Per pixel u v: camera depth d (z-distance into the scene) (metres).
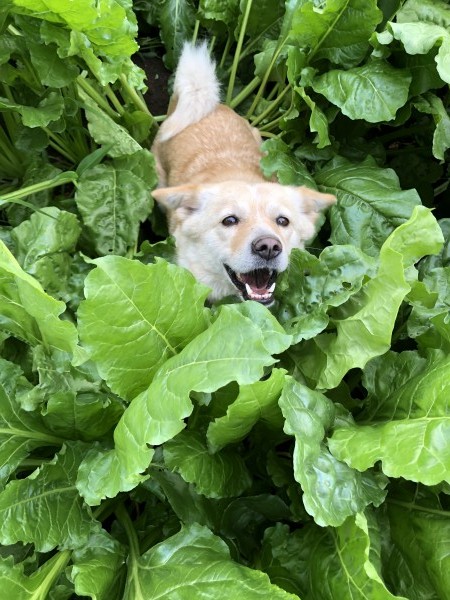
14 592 0.36
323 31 0.54
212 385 0.33
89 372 0.42
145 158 0.55
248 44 0.70
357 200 0.54
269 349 0.35
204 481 0.39
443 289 0.46
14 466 0.40
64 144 0.60
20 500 0.38
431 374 0.38
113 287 0.35
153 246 0.55
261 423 0.42
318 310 0.41
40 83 0.53
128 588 0.37
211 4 0.66
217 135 0.67
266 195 0.56
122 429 0.36
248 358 0.33
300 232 0.58
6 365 0.41
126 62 0.52
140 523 0.44
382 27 0.59
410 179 0.65
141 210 0.54
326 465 0.36
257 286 0.55
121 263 0.35
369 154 0.59
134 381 0.39
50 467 0.39
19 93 0.54
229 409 0.36
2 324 0.42
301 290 0.45
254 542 0.43
